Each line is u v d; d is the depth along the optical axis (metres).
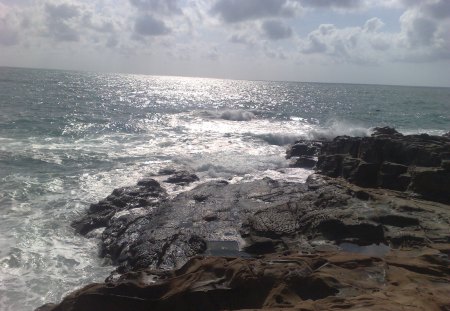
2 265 10.38
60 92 58.88
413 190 14.19
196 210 13.11
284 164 21.12
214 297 7.32
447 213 11.72
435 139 18.86
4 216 13.39
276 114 46.44
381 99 82.88
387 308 6.23
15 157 20.56
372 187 15.75
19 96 47.25
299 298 7.16
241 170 19.67
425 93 129.50
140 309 7.35
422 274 8.12
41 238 12.06
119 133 29.30
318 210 11.94
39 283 9.71
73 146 24.05
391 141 17.58
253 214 12.38
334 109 56.16
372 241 10.48
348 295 7.13
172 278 7.81
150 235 11.40
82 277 10.12
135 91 77.69
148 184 15.95
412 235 10.34
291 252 9.53
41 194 15.62
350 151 19.33
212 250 10.55
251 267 7.82
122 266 10.39
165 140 27.38
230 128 34.16
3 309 8.62
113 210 13.67
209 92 93.50
